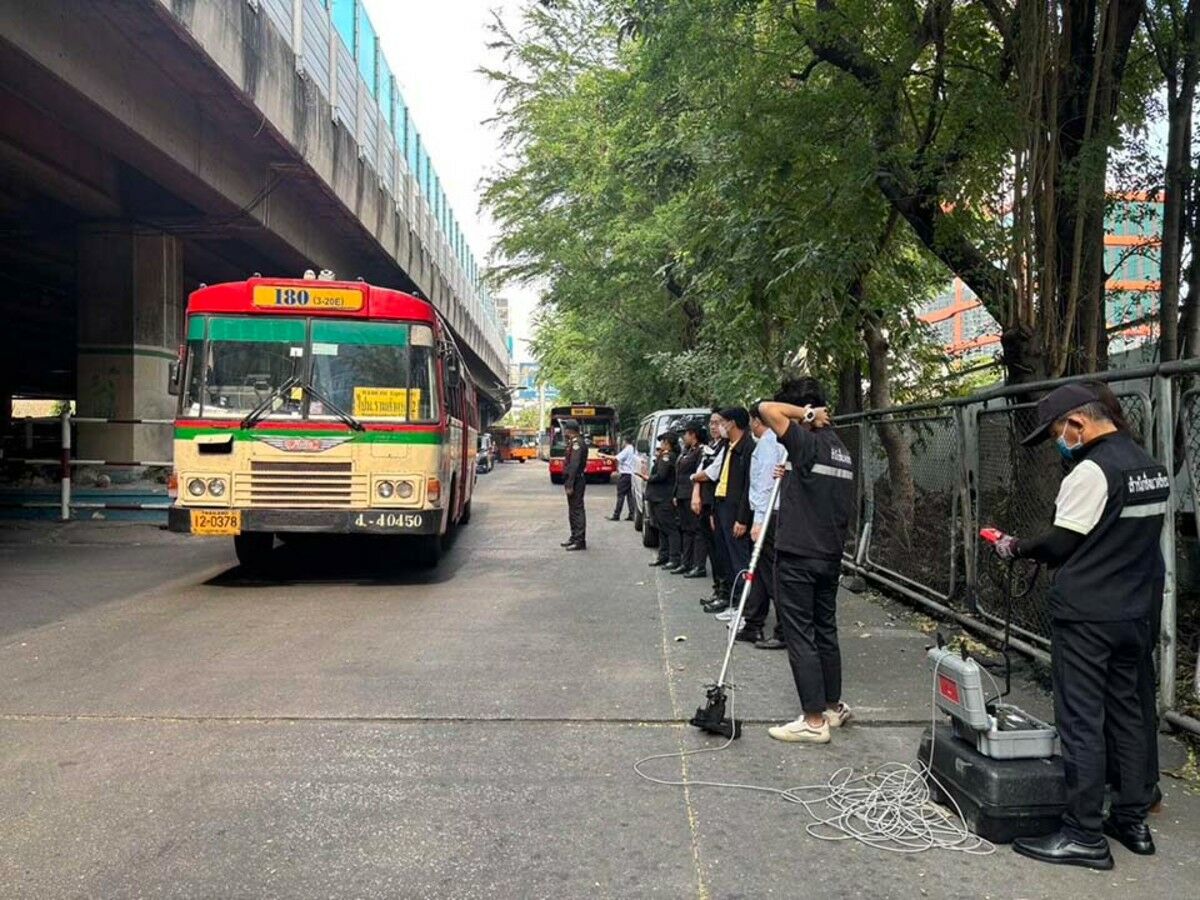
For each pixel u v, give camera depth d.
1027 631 6.09
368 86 19.80
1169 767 4.36
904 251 12.62
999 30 7.73
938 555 8.08
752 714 5.20
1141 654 3.50
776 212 9.28
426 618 7.84
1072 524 3.47
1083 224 7.06
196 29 10.84
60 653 6.50
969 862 3.46
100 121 11.22
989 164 7.80
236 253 20.06
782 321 12.34
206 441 8.88
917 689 5.68
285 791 4.07
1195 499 4.47
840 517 4.85
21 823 3.74
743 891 3.24
